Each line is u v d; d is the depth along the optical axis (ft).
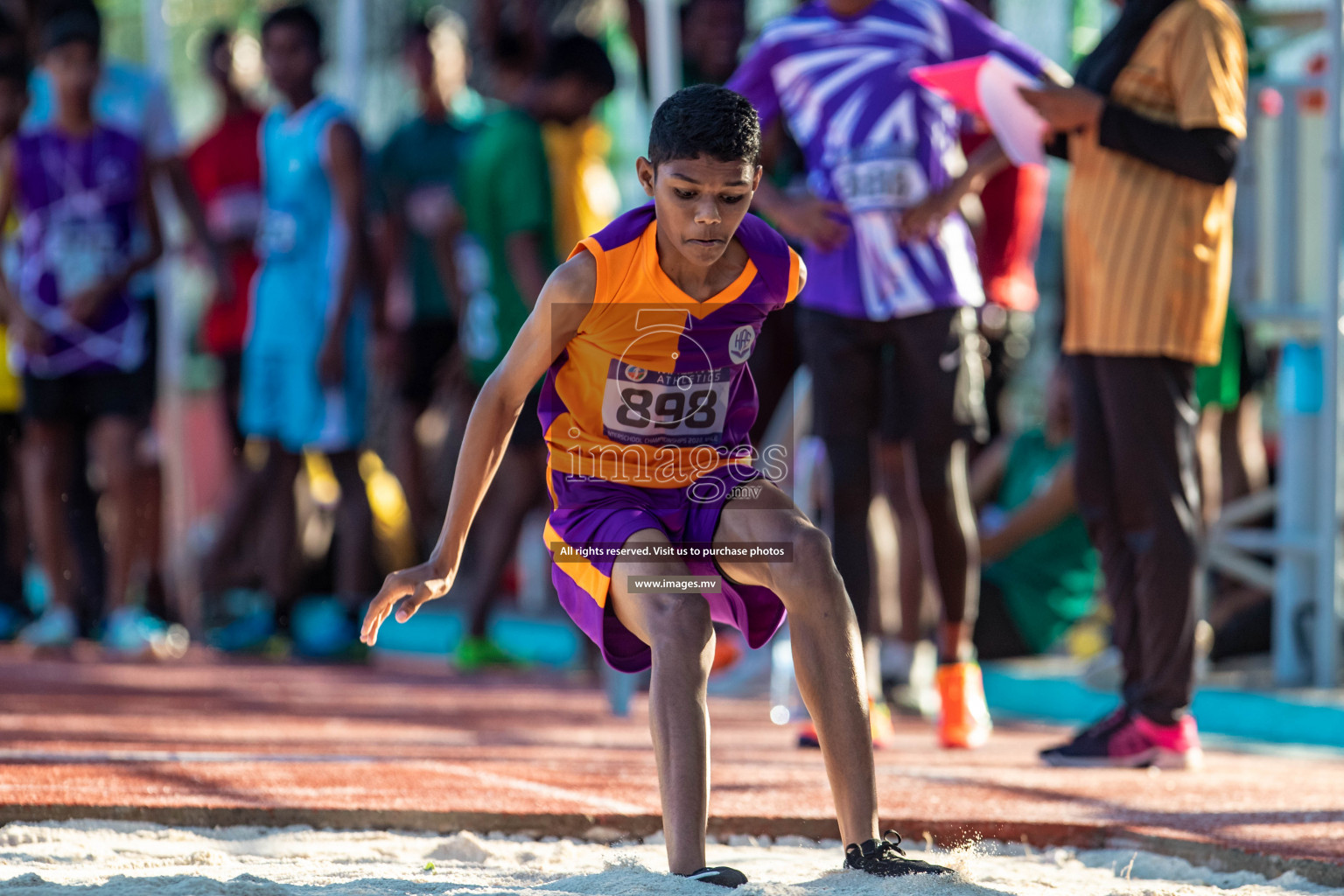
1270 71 73.05
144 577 96.37
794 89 55.72
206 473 134.21
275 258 88.84
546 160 86.53
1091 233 49.98
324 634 91.15
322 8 131.23
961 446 54.54
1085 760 49.55
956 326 53.88
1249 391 74.90
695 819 27.40
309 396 88.28
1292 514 66.13
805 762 47.83
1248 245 65.98
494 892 27.30
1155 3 49.73
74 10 86.38
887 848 27.99
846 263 53.78
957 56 54.80
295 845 32.89
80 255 84.79
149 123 88.07
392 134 99.86
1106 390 49.78
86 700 60.54
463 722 58.95
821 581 29.22
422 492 102.42
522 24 97.86
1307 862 31.63
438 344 99.71
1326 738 58.18
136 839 32.48
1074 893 29.14
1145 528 49.34
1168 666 48.96
